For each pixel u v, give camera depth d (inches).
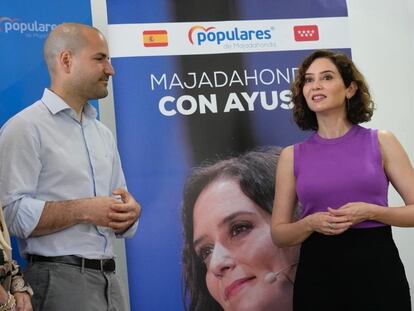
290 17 142.4
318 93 108.3
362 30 159.2
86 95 110.8
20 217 100.6
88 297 103.7
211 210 136.4
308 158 108.4
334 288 101.6
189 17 139.7
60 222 101.2
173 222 135.9
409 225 102.0
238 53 140.5
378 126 156.9
